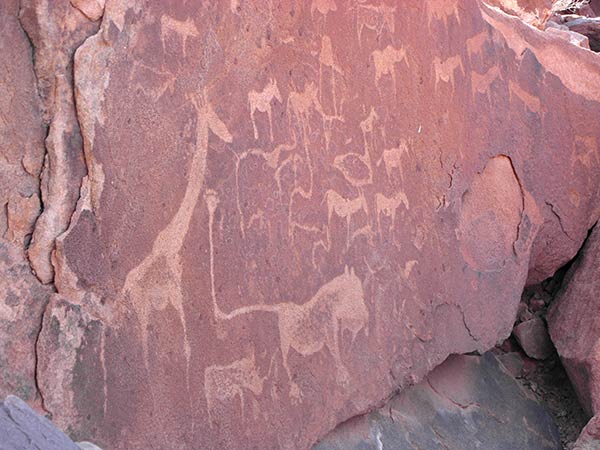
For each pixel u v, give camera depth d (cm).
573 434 616
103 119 329
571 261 674
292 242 429
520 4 822
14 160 314
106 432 330
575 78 651
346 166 467
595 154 666
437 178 538
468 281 562
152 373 350
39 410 312
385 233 496
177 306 363
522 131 609
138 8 341
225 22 385
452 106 550
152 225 351
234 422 390
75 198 322
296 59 431
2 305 307
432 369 531
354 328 471
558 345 623
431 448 520
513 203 603
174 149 360
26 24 314
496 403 594
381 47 493
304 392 434
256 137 405
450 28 549
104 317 332
